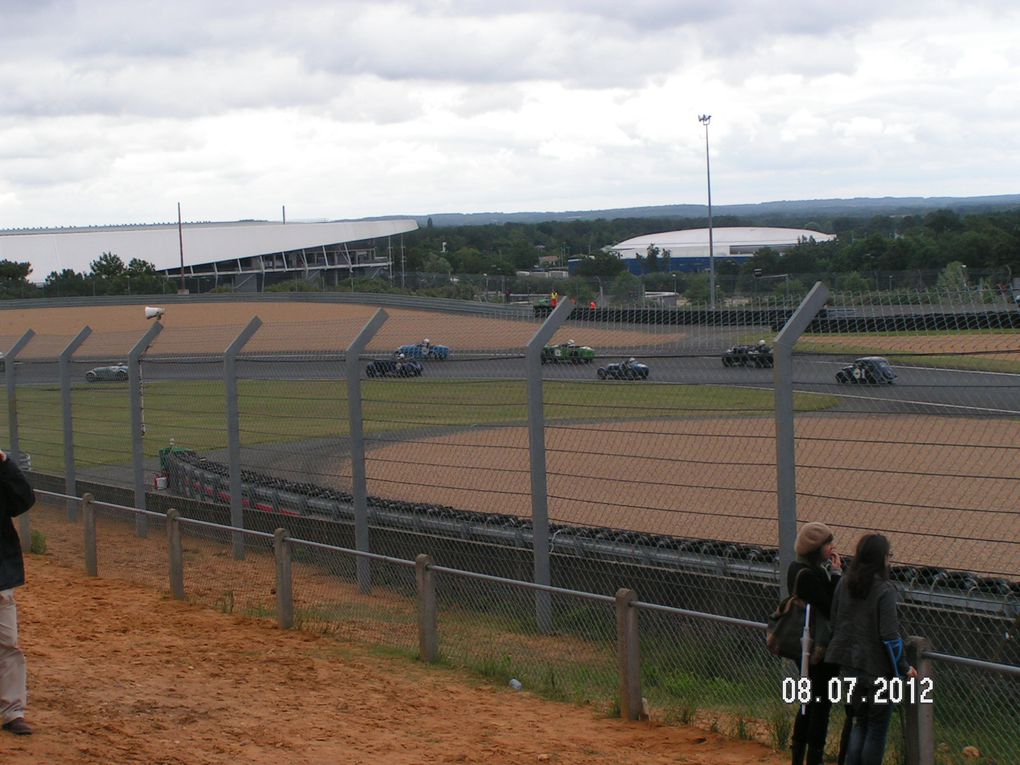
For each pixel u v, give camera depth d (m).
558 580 9.59
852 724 5.73
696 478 14.39
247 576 11.41
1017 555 10.34
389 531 11.34
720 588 8.44
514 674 8.09
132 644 8.95
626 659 7.06
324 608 10.25
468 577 9.14
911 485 13.02
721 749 6.43
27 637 9.05
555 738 6.67
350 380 11.48
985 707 6.16
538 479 9.64
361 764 6.07
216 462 16.92
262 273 103.62
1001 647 6.79
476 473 16.08
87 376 24.84
